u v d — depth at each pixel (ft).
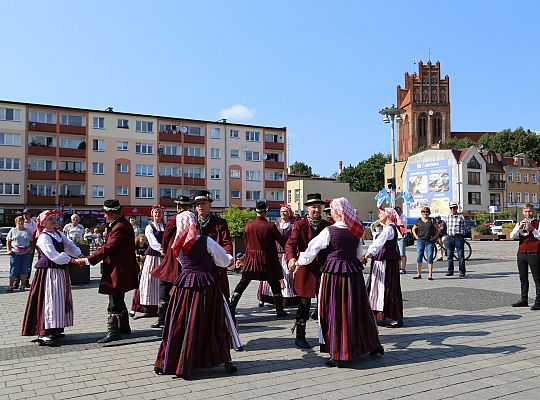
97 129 182.80
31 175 169.99
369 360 19.57
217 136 207.31
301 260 19.65
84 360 20.06
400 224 25.86
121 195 186.09
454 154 214.07
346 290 19.03
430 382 16.76
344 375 17.70
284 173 222.28
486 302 32.76
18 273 41.75
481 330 24.43
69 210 166.40
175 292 18.20
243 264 28.89
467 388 16.12
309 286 21.47
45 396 15.83
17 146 168.66
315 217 22.75
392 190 87.81
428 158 220.23
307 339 23.25
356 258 19.71
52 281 22.79
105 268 23.09
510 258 70.59
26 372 18.44
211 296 18.02
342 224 19.66
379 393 15.74
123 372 18.37
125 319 24.57
